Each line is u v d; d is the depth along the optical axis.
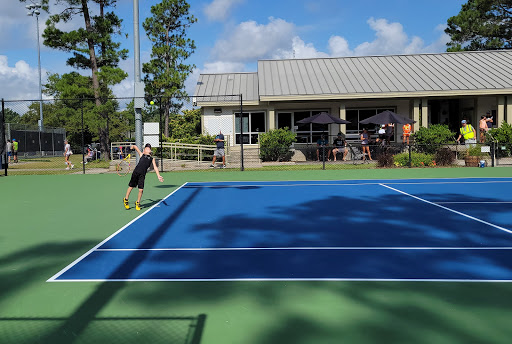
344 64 28.33
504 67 26.12
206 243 6.11
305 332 3.17
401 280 4.35
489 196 10.75
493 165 19.19
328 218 7.99
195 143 23.53
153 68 32.84
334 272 4.65
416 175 16.41
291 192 11.94
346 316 3.46
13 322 3.42
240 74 29.70
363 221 7.65
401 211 8.67
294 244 5.98
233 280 4.41
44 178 17.34
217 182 15.01
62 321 3.43
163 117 37.34
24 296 4.01
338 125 25.17
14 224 7.75
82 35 27.55
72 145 46.78
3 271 4.84
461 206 9.23
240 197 11.03
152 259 5.28
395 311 3.55
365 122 20.42
